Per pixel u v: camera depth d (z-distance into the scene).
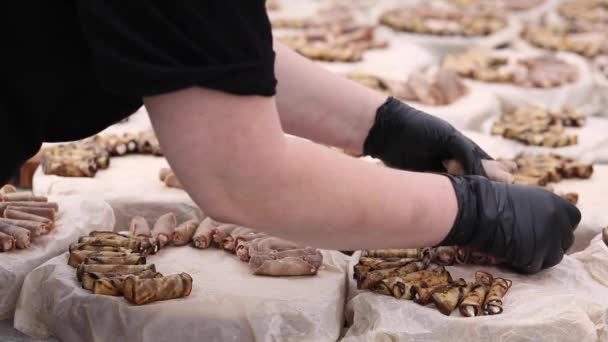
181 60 1.16
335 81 1.54
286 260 1.49
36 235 1.56
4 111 1.23
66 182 1.80
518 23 3.34
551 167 1.85
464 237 1.38
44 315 1.45
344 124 1.54
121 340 1.38
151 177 1.85
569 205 1.46
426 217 1.34
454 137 1.53
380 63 2.68
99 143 1.94
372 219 1.29
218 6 1.17
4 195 1.66
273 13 3.38
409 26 3.09
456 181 1.39
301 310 1.40
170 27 1.16
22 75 1.21
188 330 1.38
